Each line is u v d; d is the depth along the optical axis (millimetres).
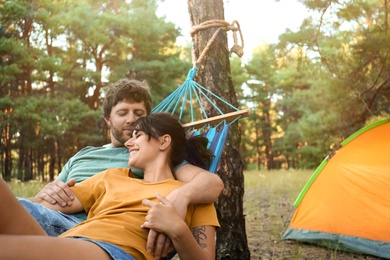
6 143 23781
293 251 5145
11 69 19047
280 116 40688
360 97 10172
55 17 20781
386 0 8727
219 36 4176
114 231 2072
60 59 21828
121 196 2305
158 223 2033
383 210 5164
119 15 23828
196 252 2062
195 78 4199
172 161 2523
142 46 24750
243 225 4148
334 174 5602
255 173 20797
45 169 30844
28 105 19516
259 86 39531
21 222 1783
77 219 2561
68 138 23781
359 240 5164
